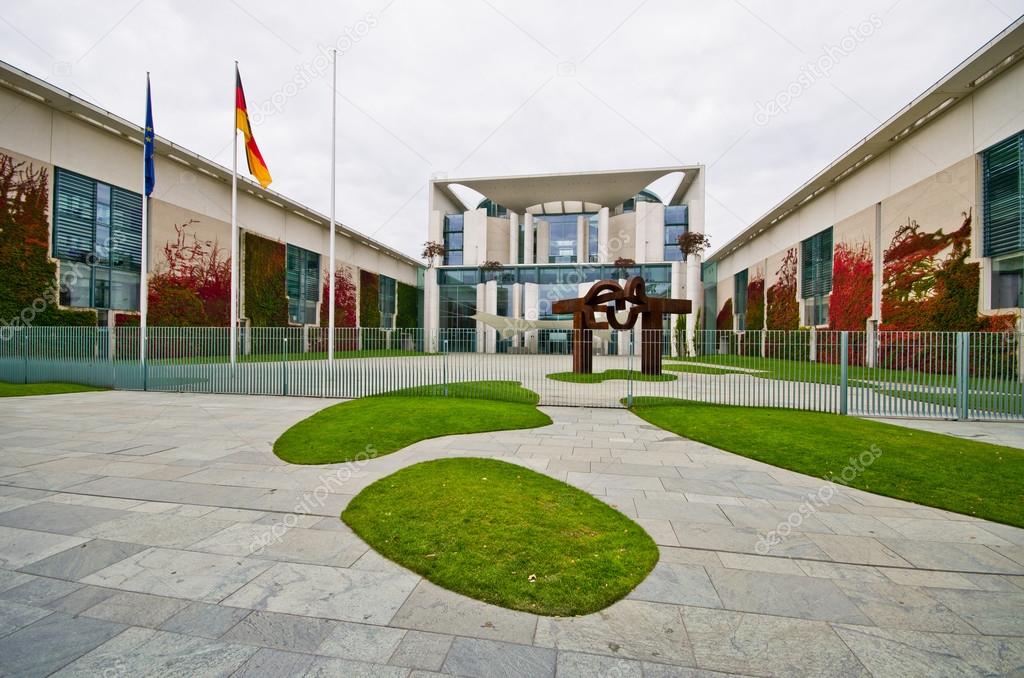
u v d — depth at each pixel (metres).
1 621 2.75
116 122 21.25
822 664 2.46
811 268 29.53
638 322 39.12
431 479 5.47
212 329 15.73
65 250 20.31
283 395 13.44
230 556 3.65
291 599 3.04
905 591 3.24
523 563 3.50
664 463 6.48
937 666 2.45
